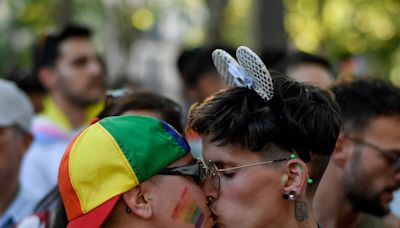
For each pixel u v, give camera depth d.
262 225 2.91
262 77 2.86
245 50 2.86
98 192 2.84
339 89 4.09
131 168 2.82
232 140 2.90
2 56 27.36
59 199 4.09
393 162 3.98
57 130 6.56
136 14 26.98
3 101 5.09
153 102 4.18
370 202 4.01
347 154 4.00
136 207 2.84
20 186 5.25
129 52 25.77
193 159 3.01
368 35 21.91
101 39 25.92
